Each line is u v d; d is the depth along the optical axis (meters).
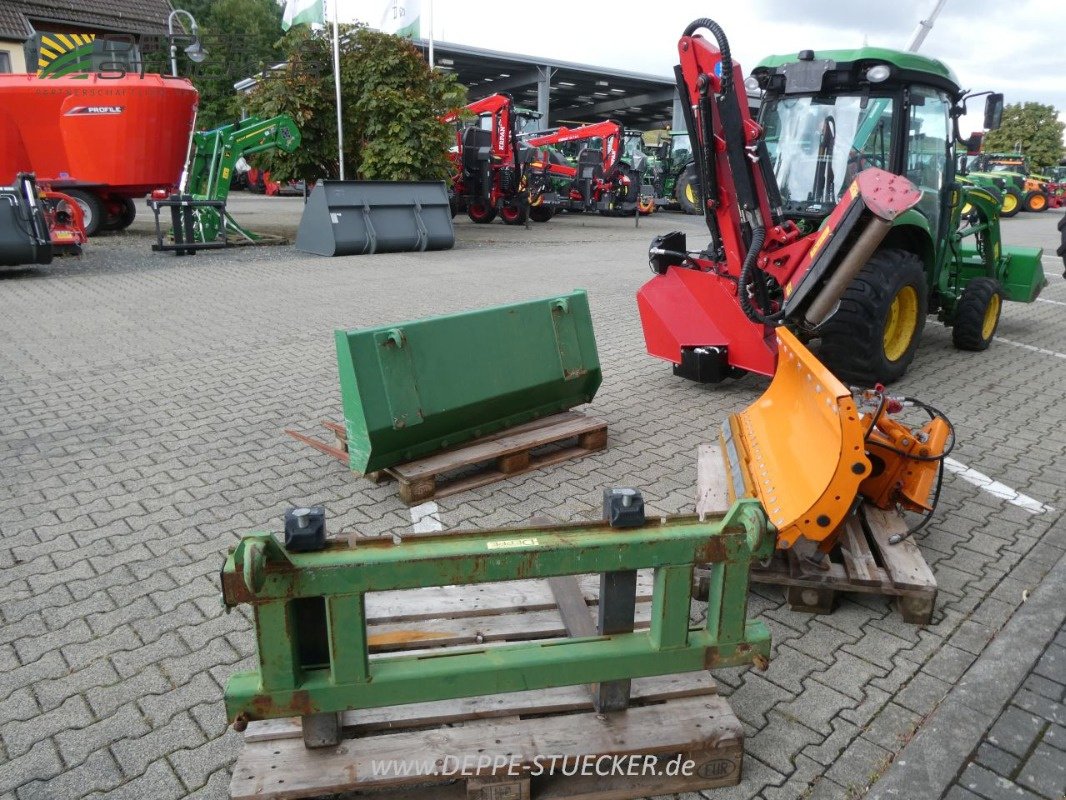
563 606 2.98
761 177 5.41
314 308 9.32
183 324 8.48
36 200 10.79
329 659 2.35
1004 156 33.25
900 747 2.73
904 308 6.39
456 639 2.83
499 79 37.62
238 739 2.73
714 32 5.14
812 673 3.11
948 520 4.36
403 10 17.55
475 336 4.63
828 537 3.44
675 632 2.44
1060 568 3.86
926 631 3.38
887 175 4.55
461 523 4.18
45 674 3.03
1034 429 5.74
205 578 3.68
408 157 15.03
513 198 20.78
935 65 6.42
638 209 23.20
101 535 4.05
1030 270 8.39
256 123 14.45
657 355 6.39
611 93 42.25
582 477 4.80
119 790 2.50
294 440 5.33
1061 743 2.74
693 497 4.52
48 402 6.02
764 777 2.59
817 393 3.55
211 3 52.09
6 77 14.44
